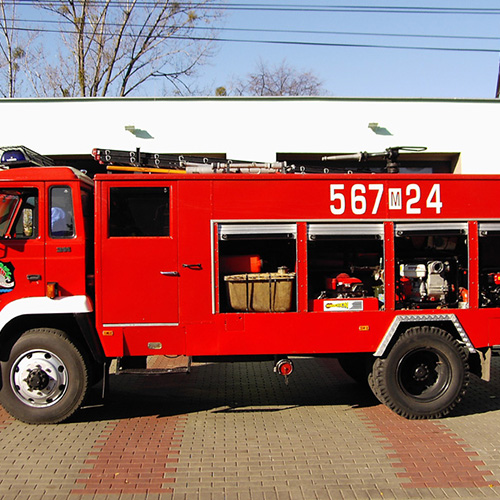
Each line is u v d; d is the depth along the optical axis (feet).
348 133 40.34
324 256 20.81
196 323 19.38
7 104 39.17
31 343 18.74
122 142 39.58
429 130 40.73
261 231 19.58
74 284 19.02
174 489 14.12
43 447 16.99
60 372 18.92
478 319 20.31
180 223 19.33
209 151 39.86
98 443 17.34
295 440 17.69
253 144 40.01
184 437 17.94
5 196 19.17
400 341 19.81
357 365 24.26
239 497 13.73
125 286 19.17
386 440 17.72
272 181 19.65
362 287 20.34
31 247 18.98
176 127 39.75
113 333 19.12
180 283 19.31
